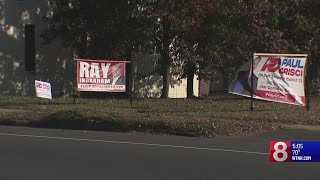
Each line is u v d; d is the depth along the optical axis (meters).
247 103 29.69
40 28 36.56
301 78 23.98
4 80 34.84
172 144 16.52
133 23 32.69
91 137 18.05
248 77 24.70
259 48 32.19
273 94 24.30
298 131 19.58
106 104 28.53
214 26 31.45
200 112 24.50
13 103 28.62
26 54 36.19
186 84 40.81
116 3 32.78
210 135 18.77
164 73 35.47
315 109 26.42
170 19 31.05
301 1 35.19
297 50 34.84
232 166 12.81
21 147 15.55
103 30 33.69
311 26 35.81
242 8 31.33
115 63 27.53
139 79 37.84
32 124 22.00
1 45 34.69
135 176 11.62
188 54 32.41
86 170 12.26
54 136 18.19
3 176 11.58
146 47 34.22
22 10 35.78
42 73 36.75
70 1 34.97
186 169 12.41
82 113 22.02
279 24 35.72
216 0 30.86
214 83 45.50
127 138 17.92
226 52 32.69
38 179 11.30
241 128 19.50
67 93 38.06
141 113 23.33
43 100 30.41
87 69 27.19
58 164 12.95
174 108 26.45
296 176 11.71
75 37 35.12
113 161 13.38
